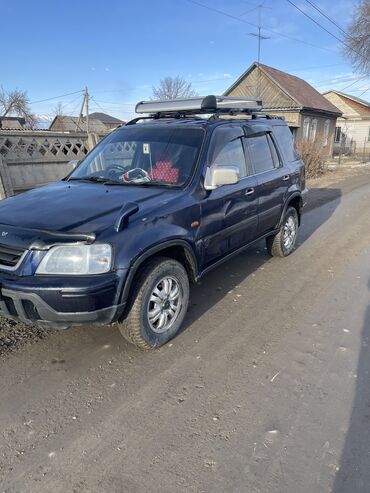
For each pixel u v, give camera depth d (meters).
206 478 2.11
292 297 4.44
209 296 4.46
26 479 2.12
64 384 2.91
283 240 5.65
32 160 7.88
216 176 3.61
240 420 2.54
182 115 4.63
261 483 2.07
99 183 3.91
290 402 2.70
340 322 3.85
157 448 2.32
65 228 2.79
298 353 3.31
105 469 2.18
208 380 2.95
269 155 5.11
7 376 3.00
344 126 42.09
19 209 3.19
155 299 3.23
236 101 5.02
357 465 2.18
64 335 3.58
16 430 2.46
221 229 3.97
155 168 3.87
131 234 2.92
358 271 5.27
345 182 15.19
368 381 2.93
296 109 27.38
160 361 3.20
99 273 2.74
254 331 3.68
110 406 2.68
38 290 2.63
